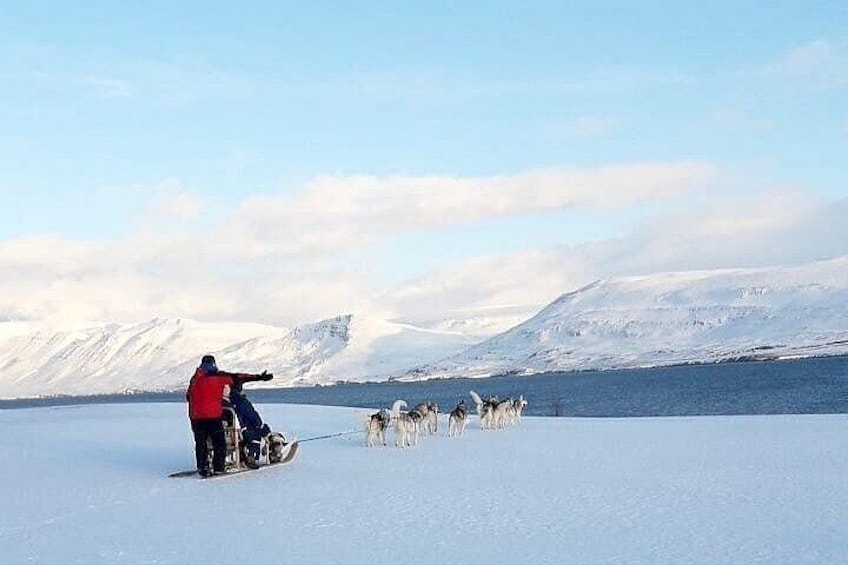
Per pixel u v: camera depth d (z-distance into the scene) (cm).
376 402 11525
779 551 1021
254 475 1848
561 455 2075
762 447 2122
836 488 1454
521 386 15688
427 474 1786
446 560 1030
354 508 1398
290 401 13650
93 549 1160
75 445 2775
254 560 1063
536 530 1184
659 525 1191
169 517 1379
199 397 1839
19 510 1505
